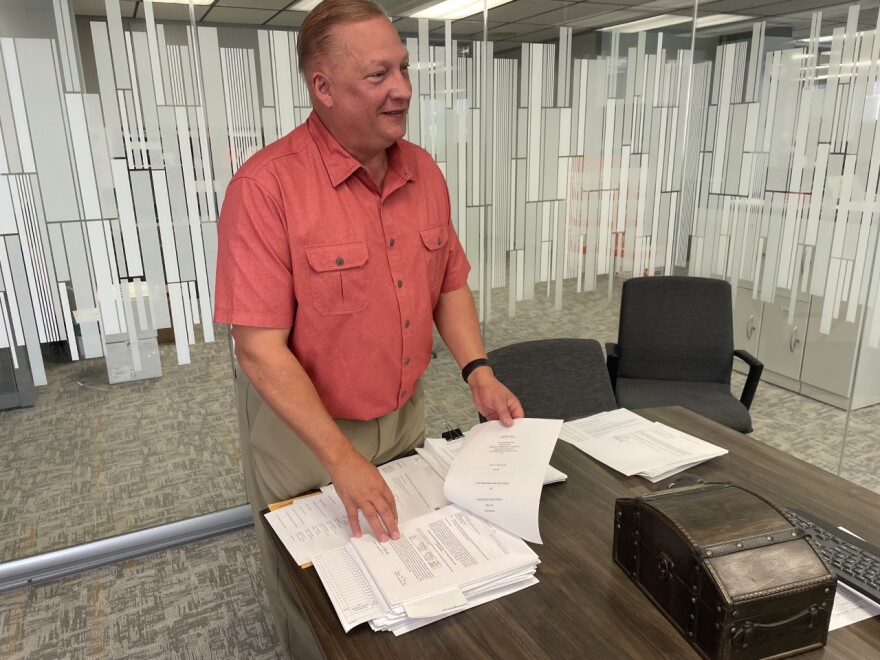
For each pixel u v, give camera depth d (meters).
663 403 2.58
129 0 2.09
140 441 2.43
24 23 1.97
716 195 3.92
